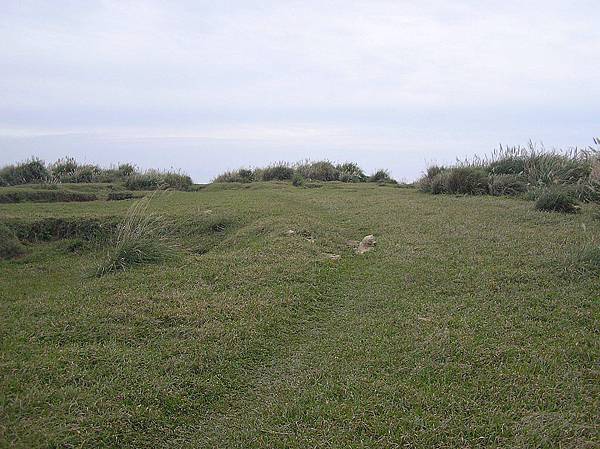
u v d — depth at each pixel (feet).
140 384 15.52
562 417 13.66
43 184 52.31
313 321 20.83
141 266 27.17
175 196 49.93
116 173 65.41
